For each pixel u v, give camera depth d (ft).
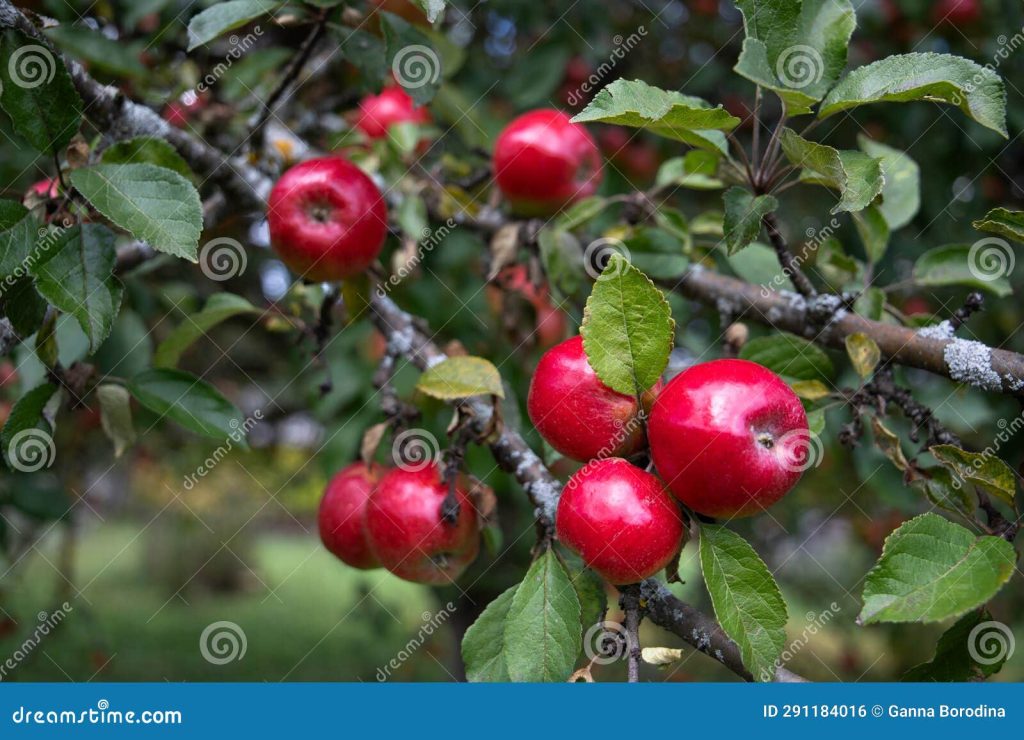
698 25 5.38
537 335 3.87
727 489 2.73
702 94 5.17
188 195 2.88
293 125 4.03
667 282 3.40
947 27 4.91
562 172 3.53
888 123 4.88
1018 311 4.92
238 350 6.04
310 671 8.00
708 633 2.78
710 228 3.52
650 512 2.74
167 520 12.96
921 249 4.86
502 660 2.85
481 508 3.07
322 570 14.87
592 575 2.88
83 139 3.11
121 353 3.66
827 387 3.06
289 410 5.96
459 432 3.02
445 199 3.65
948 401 3.61
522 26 5.03
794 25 2.88
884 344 3.02
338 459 4.20
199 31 3.16
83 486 5.69
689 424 2.73
